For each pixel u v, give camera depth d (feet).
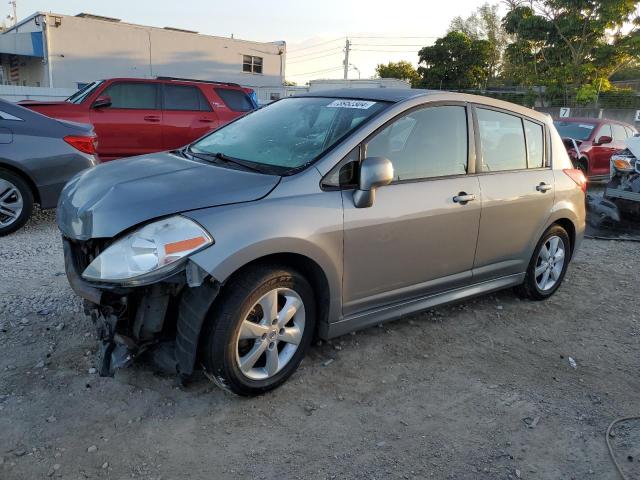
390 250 11.81
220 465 8.71
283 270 10.16
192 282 9.12
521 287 16.12
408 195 12.01
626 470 9.31
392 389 11.20
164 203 9.61
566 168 16.63
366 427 9.93
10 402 9.75
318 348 12.51
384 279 11.97
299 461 8.94
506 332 14.33
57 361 11.10
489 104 14.35
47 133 20.02
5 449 8.65
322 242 10.52
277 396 10.62
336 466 8.89
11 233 20.11
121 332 9.50
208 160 12.00
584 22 88.84
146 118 31.22
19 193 19.72
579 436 10.14
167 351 9.95
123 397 10.14
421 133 12.57
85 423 9.39
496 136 14.48
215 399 10.33
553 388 11.75
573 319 15.53
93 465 8.49
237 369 9.91
